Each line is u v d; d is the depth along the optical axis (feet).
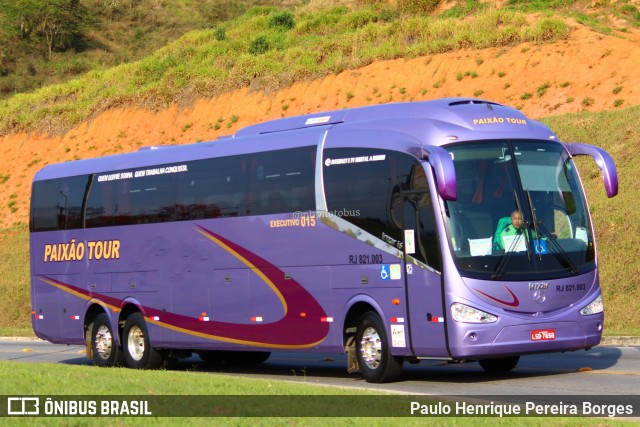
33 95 223.71
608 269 92.68
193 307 68.13
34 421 35.81
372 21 196.03
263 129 66.13
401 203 53.88
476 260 51.11
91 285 77.20
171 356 72.79
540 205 53.21
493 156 53.11
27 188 188.24
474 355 50.47
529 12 163.12
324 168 58.85
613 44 136.98
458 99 56.65
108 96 197.16
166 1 351.67
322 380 60.13
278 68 174.70
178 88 186.29
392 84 153.38
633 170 107.96
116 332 74.84
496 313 50.75
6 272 153.99
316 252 58.85
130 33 325.62
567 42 141.59
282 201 61.36
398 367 54.95
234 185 65.16
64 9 317.22
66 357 92.12
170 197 70.23
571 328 52.47
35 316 82.99
